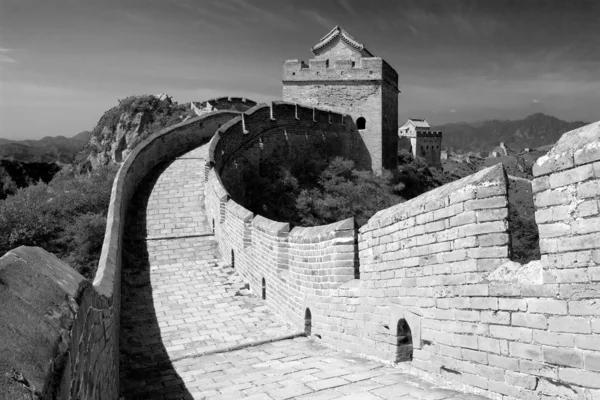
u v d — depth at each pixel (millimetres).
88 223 22156
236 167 30688
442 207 6992
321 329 11195
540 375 5480
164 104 69500
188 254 18375
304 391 7391
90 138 71125
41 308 3447
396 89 48469
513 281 5793
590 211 4902
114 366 7969
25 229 22047
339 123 43906
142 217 20859
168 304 14438
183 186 23516
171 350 11219
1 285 3340
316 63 44781
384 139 45344
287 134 37875
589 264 4938
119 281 13375
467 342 6512
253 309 14102
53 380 2941
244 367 9711
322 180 38344
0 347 2703
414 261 7684
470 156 150250
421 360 7555
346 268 10281
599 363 4867
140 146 24406
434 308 7203
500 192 6137
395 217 8227
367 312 9312
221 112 32125
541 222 5426
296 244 12383
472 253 6445
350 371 8344
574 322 5102
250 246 16156
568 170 5098
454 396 6332
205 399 7664
